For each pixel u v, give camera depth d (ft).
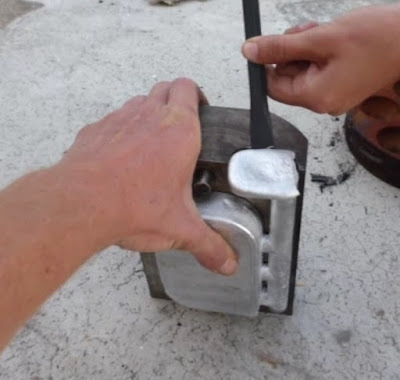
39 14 5.80
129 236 1.75
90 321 3.28
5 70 5.17
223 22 5.47
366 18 2.15
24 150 4.40
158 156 1.82
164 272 2.74
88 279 3.48
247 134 2.41
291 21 5.34
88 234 1.51
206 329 3.20
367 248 3.50
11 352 3.15
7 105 4.81
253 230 2.37
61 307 3.34
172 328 3.22
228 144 2.36
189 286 2.78
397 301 3.24
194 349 3.12
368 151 3.79
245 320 3.22
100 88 4.89
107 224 1.58
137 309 3.32
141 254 2.93
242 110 2.56
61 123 4.60
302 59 2.22
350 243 3.53
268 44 2.14
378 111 3.71
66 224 1.46
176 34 5.37
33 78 5.06
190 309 3.28
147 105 2.15
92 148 1.82
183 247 2.05
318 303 3.26
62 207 1.48
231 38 5.26
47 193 1.51
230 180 2.10
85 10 5.80
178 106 2.12
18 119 4.67
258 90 2.21
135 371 3.05
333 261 3.44
